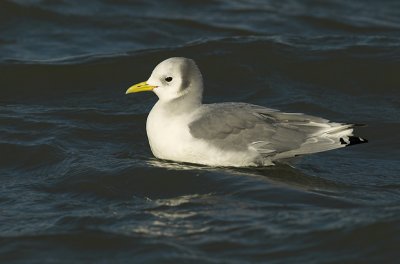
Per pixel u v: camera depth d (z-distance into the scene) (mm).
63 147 17281
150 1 27062
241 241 12867
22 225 13789
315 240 12828
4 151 17047
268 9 26938
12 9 25141
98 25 24938
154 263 12367
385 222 13258
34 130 18125
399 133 18484
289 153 15570
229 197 14531
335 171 16234
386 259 12414
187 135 15617
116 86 21109
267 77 21281
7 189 15438
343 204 14219
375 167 16656
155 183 15227
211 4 27172
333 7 27562
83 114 19203
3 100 20266
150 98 20391
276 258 12414
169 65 16062
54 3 25922
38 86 20922
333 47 22469
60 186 15477
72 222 13789
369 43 22766
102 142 17875
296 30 25297
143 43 24062
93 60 21906
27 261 12617
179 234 13188
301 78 21281
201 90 16141
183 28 25125
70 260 12602
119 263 12438
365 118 19266
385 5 27906
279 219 13586
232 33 24828
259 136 15570
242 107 15953
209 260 12375
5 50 23062
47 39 24000
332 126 15633
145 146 17703
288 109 19719
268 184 14992
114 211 14227
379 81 21094
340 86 20938
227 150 15570
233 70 21531
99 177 15547
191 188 14992
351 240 12828
